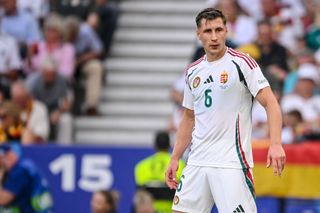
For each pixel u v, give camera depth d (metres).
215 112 21.95
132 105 47.41
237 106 21.88
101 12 48.53
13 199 37.00
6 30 47.25
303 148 33.84
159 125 46.28
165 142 34.75
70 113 45.50
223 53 22.06
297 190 33.81
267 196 33.97
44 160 37.16
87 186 36.97
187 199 22.30
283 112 41.69
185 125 23.17
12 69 45.91
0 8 48.25
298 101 41.84
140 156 36.41
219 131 21.92
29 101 42.09
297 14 47.75
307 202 33.81
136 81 48.19
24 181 37.06
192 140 22.58
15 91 41.84
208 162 21.97
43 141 42.06
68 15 49.19
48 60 44.31
